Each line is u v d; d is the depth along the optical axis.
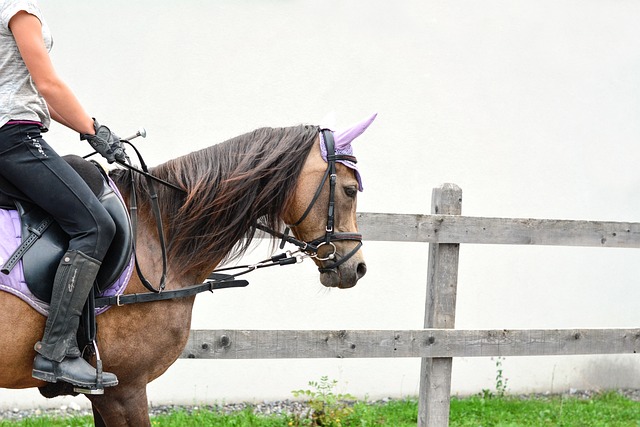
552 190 7.89
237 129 7.03
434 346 5.80
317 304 7.32
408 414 6.79
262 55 7.07
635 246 6.39
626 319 8.15
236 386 7.14
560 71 7.83
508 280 7.84
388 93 7.37
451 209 5.91
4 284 3.14
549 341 6.11
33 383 3.43
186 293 3.56
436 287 5.89
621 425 6.71
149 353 3.50
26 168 3.13
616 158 8.08
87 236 3.20
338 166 3.81
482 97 7.62
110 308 3.39
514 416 6.86
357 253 3.88
